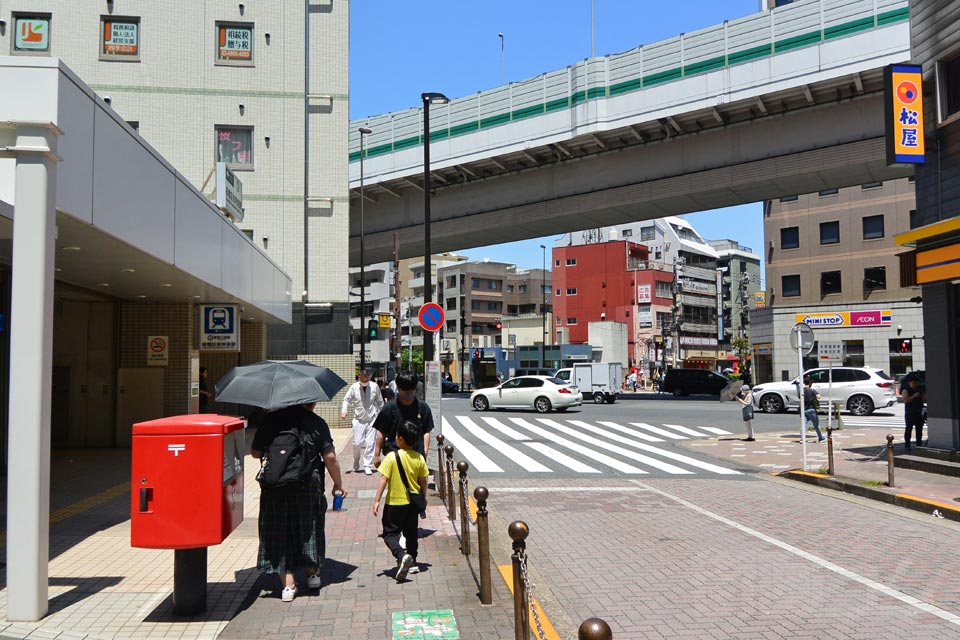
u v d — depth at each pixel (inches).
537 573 278.5
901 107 533.3
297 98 998.4
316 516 244.7
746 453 683.4
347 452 669.9
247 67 989.2
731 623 220.1
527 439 823.7
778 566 287.0
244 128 989.2
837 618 224.1
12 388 215.5
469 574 267.9
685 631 213.5
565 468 597.0
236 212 794.8
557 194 1350.9
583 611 233.1
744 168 1150.3
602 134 1218.6
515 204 1407.5
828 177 1118.4
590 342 3065.9
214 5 983.6
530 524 373.1
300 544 239.8
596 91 1193.4
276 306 816.3
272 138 991.6
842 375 1127.0
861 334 1873.8
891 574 274.5
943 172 526.9
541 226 1449.3
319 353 990.4
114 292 592.4
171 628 210.5
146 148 379.9
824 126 1071.6
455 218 1505.9
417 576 265.0
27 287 217.5
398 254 1537.9
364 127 1521.9
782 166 1114.1
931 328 551.5
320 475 247.3
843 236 1916.8
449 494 364.8
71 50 949.2
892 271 1844.2
